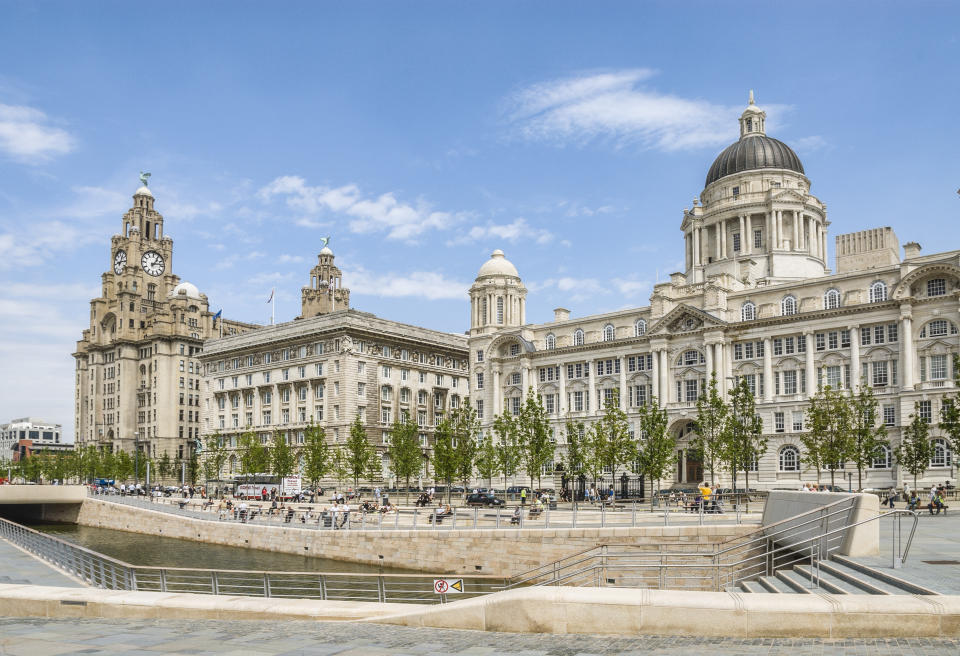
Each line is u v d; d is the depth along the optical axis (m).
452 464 98.31
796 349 100.88
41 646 20.45
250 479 136.12
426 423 152.62
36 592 27.80
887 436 91.69
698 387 107.81
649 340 113.50
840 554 31.20
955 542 37.59
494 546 54.00
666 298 113.00
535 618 21.12
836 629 19.00
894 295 92.62
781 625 19.25
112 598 26.59
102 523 101.75
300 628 23.14
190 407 197.62
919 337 91.38
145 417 195.38
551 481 119.69
